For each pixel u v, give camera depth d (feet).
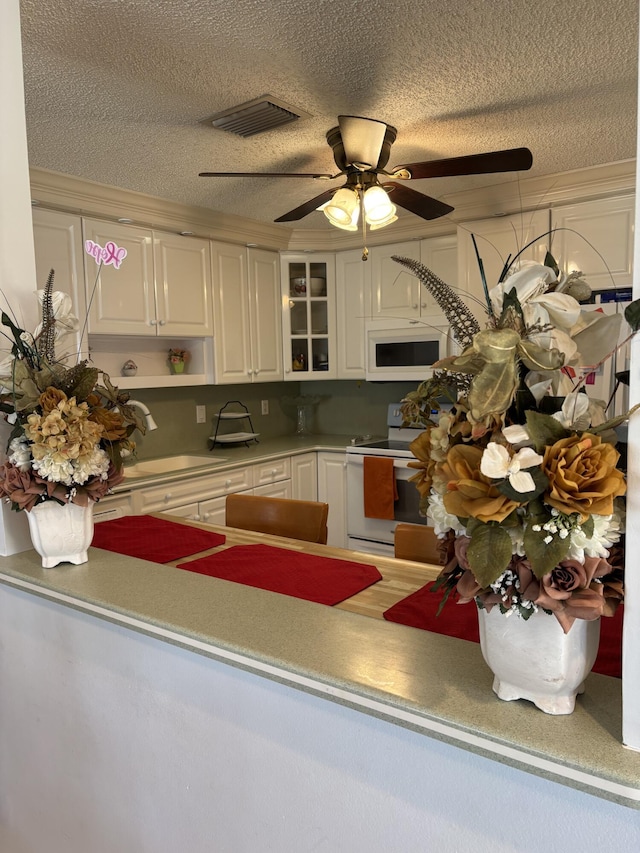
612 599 2.46
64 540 4.71
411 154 8.98
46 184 9.20
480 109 7.39
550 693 2.63
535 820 2.65
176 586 4.34
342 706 3.18
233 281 12.60
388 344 12.82
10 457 4.52
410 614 4.03
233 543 5.92
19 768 5.37
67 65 6.15
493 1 5.21
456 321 2.65
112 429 4.65
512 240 10.80
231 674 3.68
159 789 4.25
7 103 4.77
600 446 2.29
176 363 12.44
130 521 6.71
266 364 13.50
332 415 15.66
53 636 4.77
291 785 3.51
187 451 13.16
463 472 2.44
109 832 4.67
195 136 8.00
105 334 10.30
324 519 6.54
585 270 10.08
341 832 3.33
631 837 2.42
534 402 2.50
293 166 9.22
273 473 12.59
